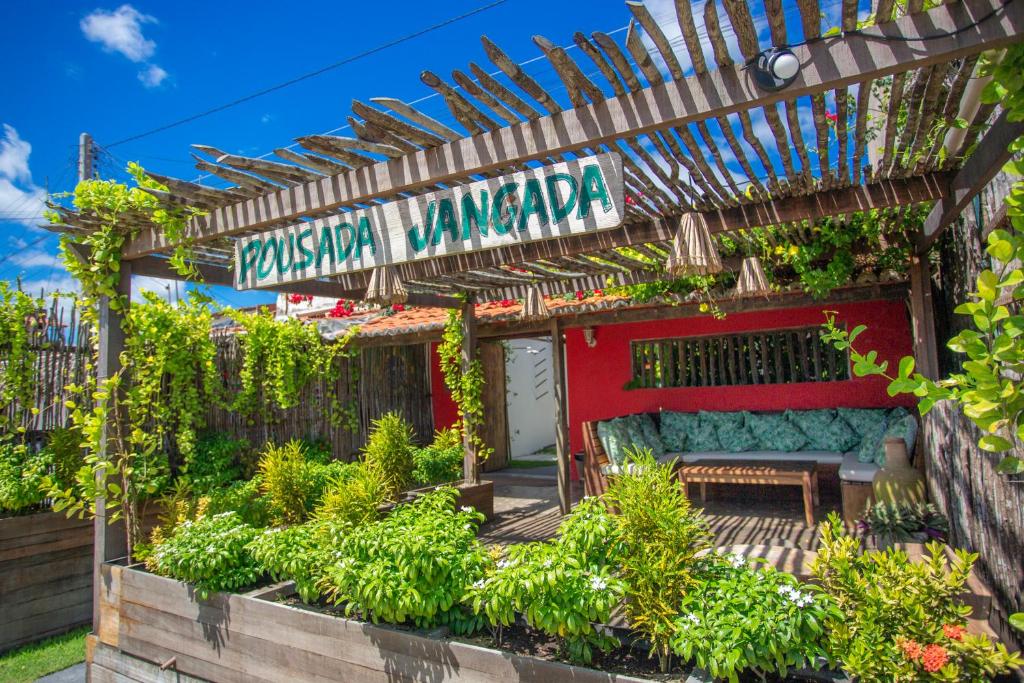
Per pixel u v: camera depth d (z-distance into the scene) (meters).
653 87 2.64
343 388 9.45
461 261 5.69
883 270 5.98
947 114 3.02
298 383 8.70
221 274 5.77
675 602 2.94
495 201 3.29
